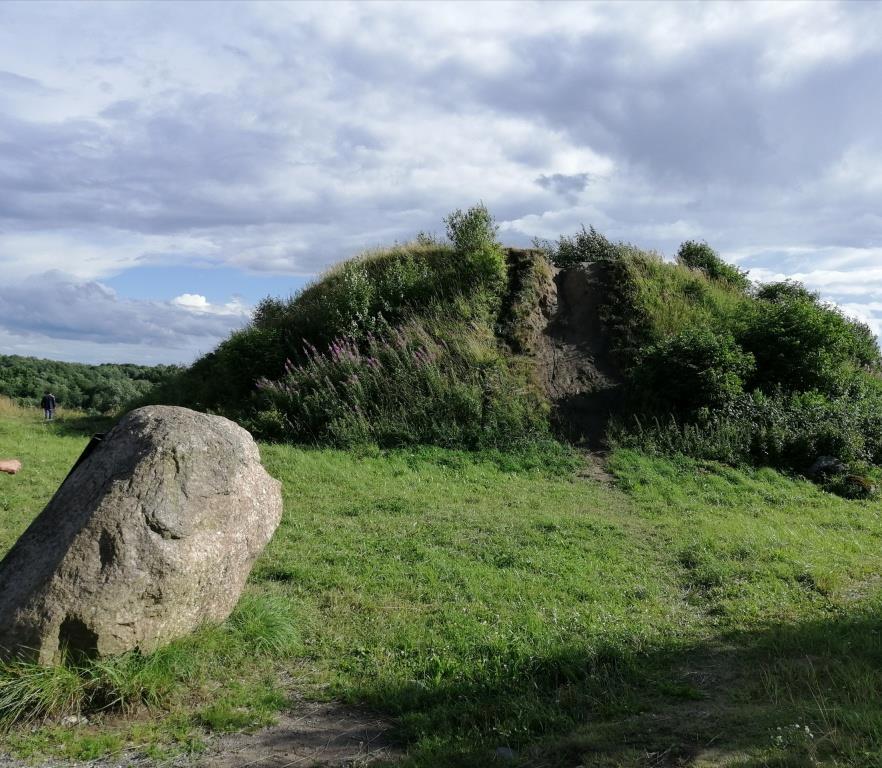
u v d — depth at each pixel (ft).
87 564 15.43
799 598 23.56
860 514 38.99
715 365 52.54
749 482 43.55
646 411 52.54
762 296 80.23
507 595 23.16
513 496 39.01
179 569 16.29
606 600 23.18
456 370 54.80
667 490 41.70
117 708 15.25
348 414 51.70
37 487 35.83
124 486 16.21
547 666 17.54
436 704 16.07
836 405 51.70
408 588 23.59
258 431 53.06
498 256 63.98
